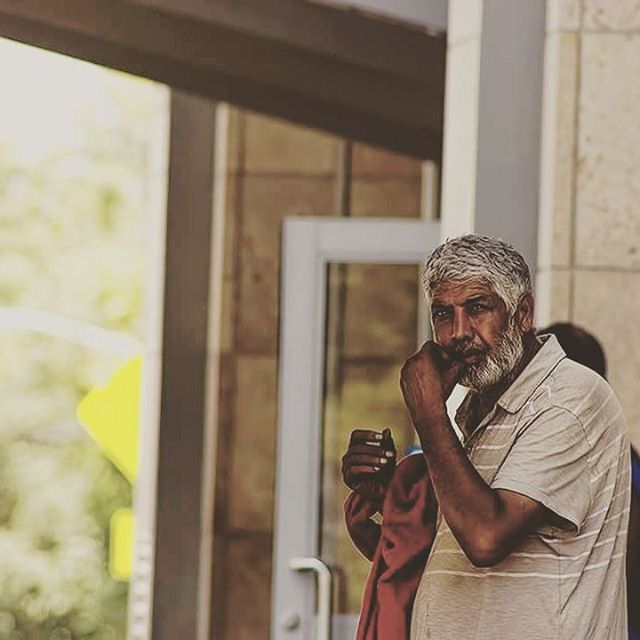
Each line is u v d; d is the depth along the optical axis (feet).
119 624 190.49
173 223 73.05
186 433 72.95
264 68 59.00
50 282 194.90
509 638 31.99
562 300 47.32
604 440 32.53
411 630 33.37
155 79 60.29
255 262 72.64
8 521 192.13
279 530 58.80
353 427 59.36
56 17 56.70
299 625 58.23
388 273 59.31
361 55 56.54
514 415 32.42
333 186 72.74
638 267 47.44
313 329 59.06
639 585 38.68
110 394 87.04
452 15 49.49
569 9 47.65
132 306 195.42
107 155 197.47
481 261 31.94
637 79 47.57
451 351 32.19
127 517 95.25
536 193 48.06
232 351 72.49
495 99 47.98
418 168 72.54
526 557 32.07
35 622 189.88
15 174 195.72
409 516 34.14
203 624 72.18
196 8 55.57
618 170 47.55
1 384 193.47
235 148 72.84
